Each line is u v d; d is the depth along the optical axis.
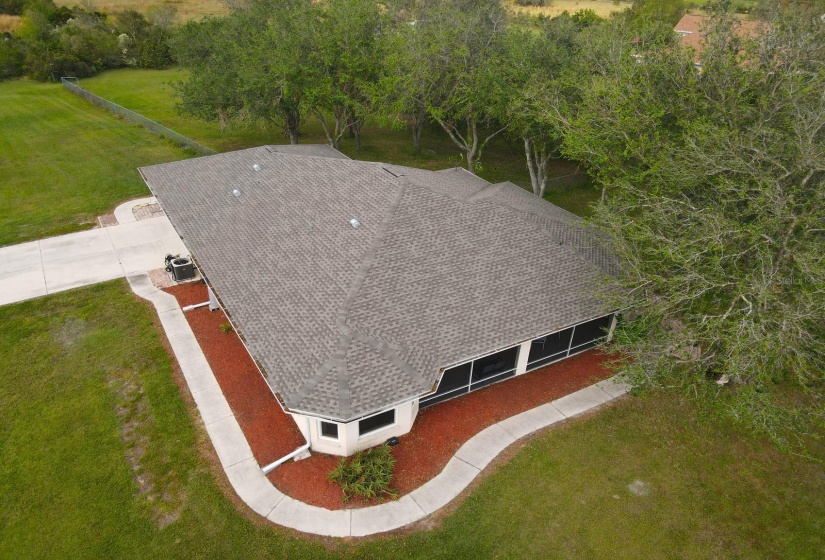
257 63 30.98
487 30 30.31
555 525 13.35
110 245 25.69
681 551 12.90
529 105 25.08
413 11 42.03
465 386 17.06
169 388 17.27
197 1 87.12
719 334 13.40
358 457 14.68
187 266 22.64
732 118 16.80
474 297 16.66
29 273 23.33
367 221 18.47
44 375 17.78
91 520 13.27
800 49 17.47
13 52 58.41
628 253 15.38
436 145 41.25
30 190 31.16
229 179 23.47
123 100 52.00
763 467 15.13
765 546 13.11
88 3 71.56
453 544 12.85
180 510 13.53
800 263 12.65
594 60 23.19
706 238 13.42
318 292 16.39
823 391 16.62
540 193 30.09
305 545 12.78
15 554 12.50
